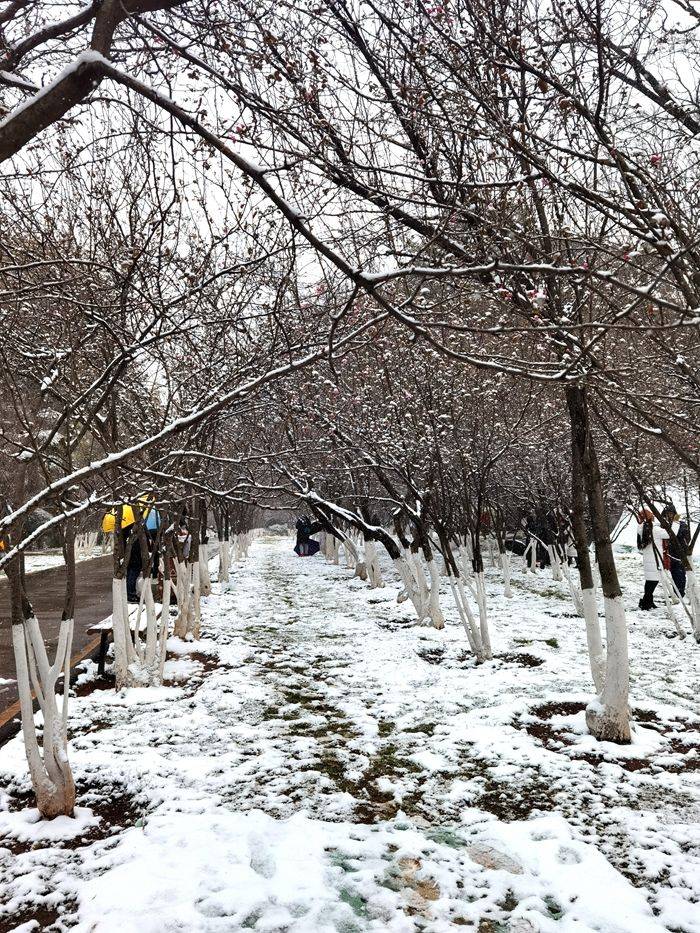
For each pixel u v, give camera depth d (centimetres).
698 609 941
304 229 291
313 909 347
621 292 527
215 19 363
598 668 654
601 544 584
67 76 301
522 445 1125
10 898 370
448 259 432
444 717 642
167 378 674
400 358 906
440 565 1900
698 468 402
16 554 410
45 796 456
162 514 818
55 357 500
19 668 458
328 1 405
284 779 512
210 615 1205
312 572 1972
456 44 380
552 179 335
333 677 786
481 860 398
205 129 289
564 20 372
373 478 1434
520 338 429
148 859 396
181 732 608
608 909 349
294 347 477
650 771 518
